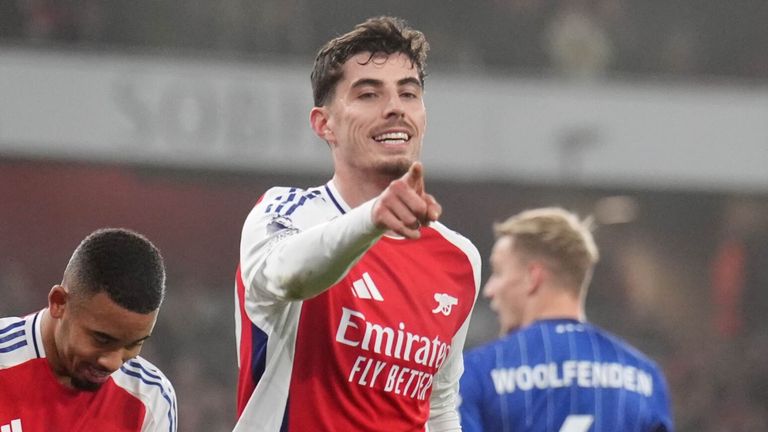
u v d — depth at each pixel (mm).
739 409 54594
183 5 54812
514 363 14922
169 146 50406
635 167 55656
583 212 62156
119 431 11641
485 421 14812
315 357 10945
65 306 10898
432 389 12297
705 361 57031
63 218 55906
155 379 11992
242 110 51125
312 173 52688
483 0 57969
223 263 58375
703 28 60031
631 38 59062
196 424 48469
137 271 10703
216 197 58188
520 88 54969
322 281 9398
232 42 55281
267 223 10570
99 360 10898
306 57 56219
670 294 63156
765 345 58281
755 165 56656
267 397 11016
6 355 11336
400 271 11523
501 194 61312
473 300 12117
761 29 60156
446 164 53969
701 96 56500
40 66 49625
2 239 54969
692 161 56219
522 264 15758
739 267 62938
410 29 11641
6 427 11195
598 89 55656
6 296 52438
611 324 61156
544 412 14820
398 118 11195
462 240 12117
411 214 8688
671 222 63188
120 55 50312
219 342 53344
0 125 49156
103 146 49812
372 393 11148
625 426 15109
